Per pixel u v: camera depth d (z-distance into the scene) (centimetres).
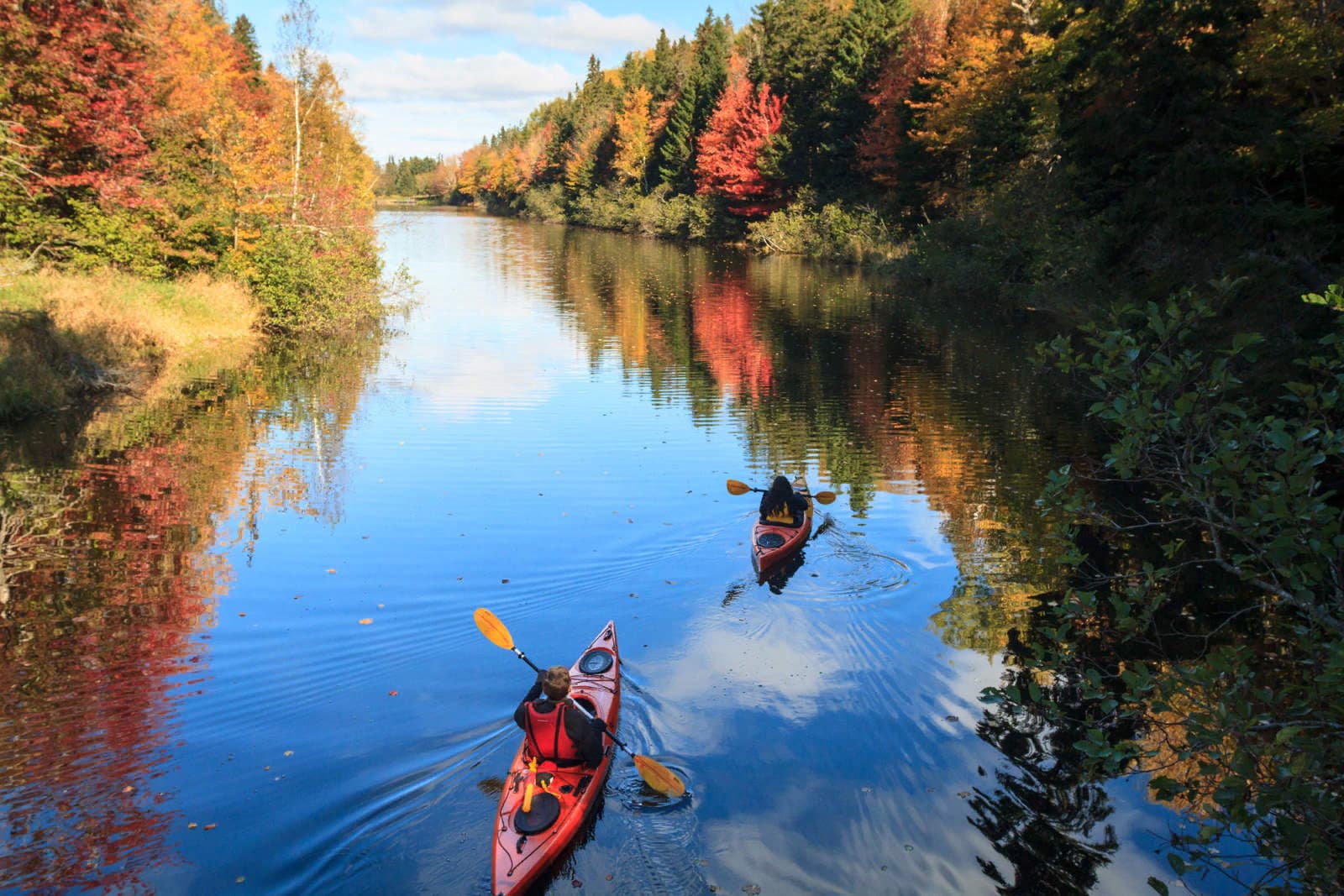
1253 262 1481
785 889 517
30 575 966
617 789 612
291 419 1702
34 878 506
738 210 6844
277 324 2725
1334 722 459
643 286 4091
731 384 2073
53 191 2433
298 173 3025
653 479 1351
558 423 1706
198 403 1805
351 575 982
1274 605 897
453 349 2503
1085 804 593
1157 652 807
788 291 3878
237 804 582
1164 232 1927
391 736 668
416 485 1317
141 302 2239
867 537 1114
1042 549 1070
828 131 5822
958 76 4100
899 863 537
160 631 838
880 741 668
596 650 784
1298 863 440
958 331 2798
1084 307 2516
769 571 1005
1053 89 3081
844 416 1767
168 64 2836
